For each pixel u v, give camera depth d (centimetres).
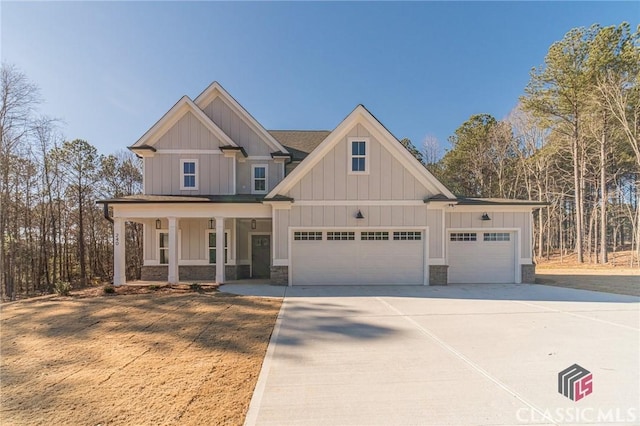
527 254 1411
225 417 359
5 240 2230
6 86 2125
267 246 1725
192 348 591
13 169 2277
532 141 3188
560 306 935
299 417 360
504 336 649
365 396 407
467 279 1402
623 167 2786
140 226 2728
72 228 2695
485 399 397
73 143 2614
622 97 2203
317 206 1330
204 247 1642
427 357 538
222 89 1694
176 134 1596
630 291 1195
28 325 762
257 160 1703
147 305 944
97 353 571
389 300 1025
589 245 2984
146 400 399
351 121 1327
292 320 784
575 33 2356
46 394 419
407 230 1339
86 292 1175
